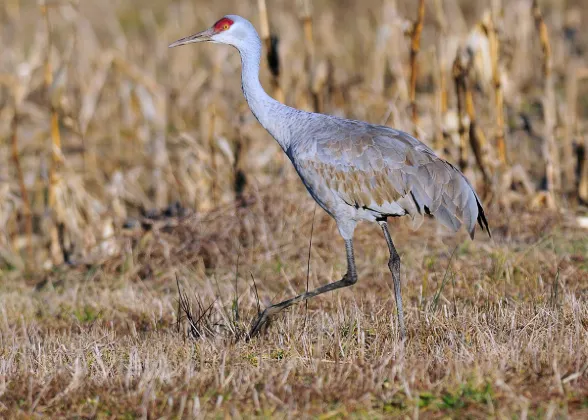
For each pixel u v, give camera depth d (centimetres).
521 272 1181
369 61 2073
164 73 2305
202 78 2088
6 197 1556
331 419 720
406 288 1157
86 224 1509
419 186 940
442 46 1502
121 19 2898
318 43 2416
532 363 798
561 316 927
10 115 1908
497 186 1452
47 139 1892
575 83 1645
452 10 2528
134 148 1888
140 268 1350
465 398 734
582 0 2933
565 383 747
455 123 1572
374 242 1362
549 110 1506
